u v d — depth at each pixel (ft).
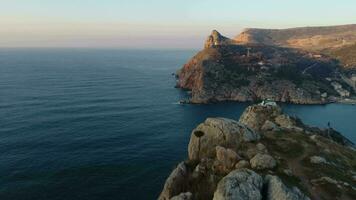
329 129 415.64
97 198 310.04
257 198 151.94
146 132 527.81
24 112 634.84
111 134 510.17
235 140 219.20
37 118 592.60
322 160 205.26
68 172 364.17
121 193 320.50
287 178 175.11
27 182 338.13
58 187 329.31
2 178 346.33
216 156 200.75
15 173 358.84
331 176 186.91
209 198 174.70
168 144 469.98
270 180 162.81
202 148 219.41
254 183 157.58
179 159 411.13
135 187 333.42
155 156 419.54
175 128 557.74
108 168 377.50
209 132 222.89
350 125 641.40
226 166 190.90
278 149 221.87
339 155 232.73
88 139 482.28
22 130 517.96
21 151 426.92
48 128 533.14
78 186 332.19
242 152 207.00
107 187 331.57
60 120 583.99
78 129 532.32
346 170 206.18
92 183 339.57
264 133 255.70
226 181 156.35
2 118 587.27
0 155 411.75
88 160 400.06
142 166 385.50
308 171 190.29
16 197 307.78
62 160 398.21
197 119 627.05
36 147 443.32
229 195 150.82
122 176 357.61
